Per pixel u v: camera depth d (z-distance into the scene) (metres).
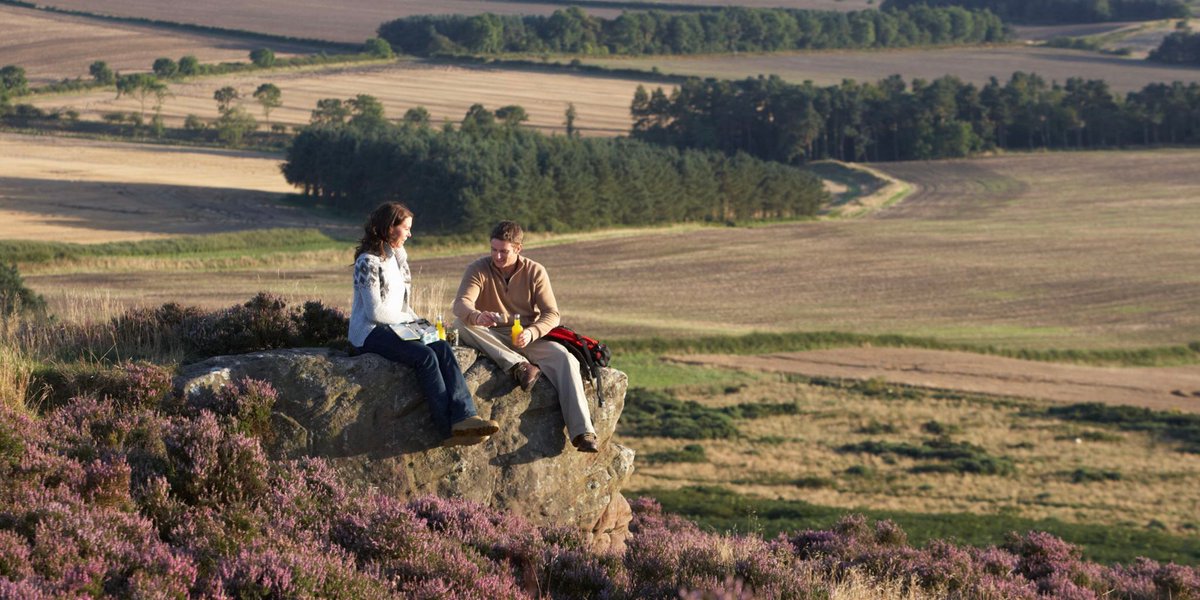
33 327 8.27
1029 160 185.75
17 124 172.25
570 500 7.38
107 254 82.25
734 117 198.75
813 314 80.00
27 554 4.48
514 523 6.74
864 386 56.38
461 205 109.69
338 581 4.93
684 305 81.94
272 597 4.75
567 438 7.37
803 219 139.75
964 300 86.75
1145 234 120.75
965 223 132.38
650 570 6.41
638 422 47.12
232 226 103.50
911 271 99.81
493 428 6.66
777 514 29.42
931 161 189.50
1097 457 43.00
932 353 66.19
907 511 32.88
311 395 6.75
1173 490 37.91
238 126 175.00
